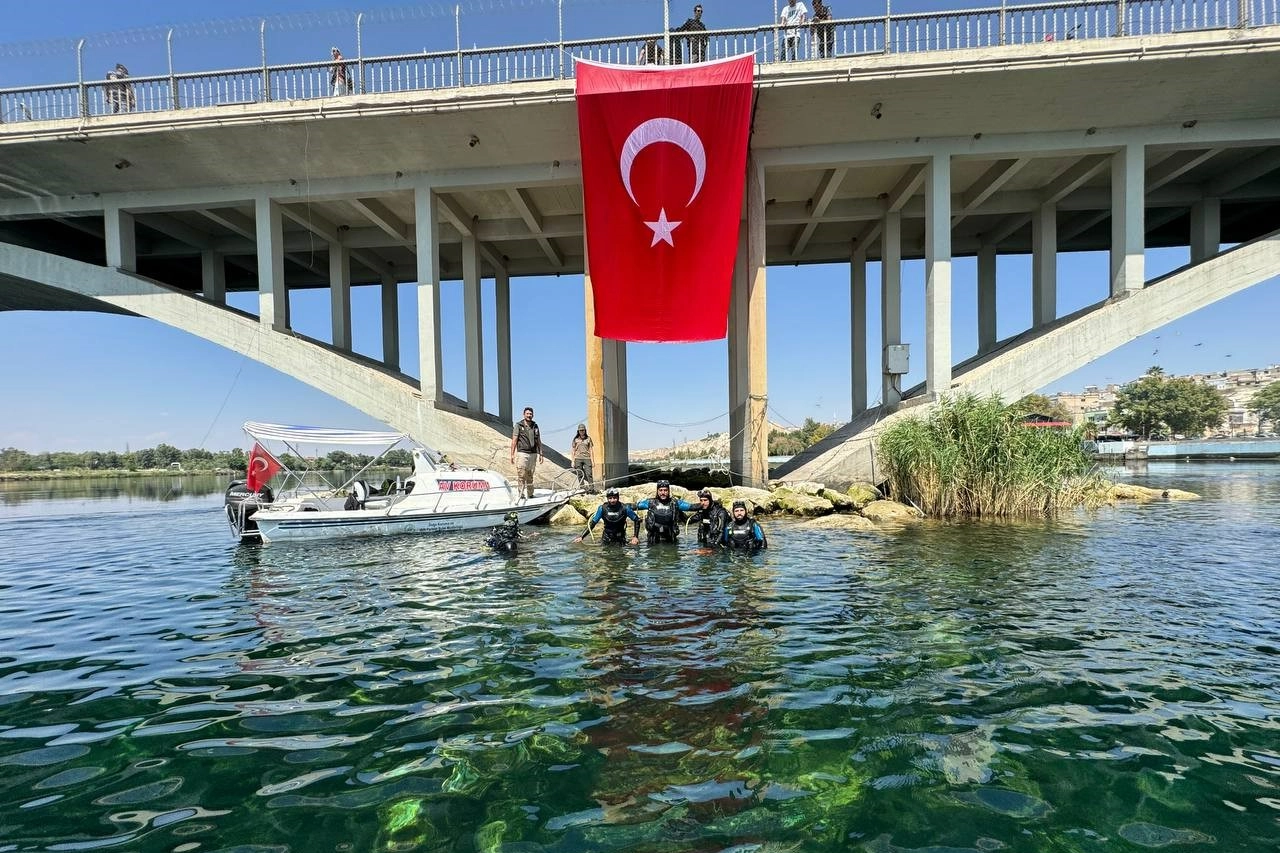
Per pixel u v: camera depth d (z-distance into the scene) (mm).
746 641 4734
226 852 2387
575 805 2660
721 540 9008
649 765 2973
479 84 13938
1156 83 13141
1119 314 14172
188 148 14984
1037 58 12727
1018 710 3518
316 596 6453
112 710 3695
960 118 14055
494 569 7648
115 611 6062
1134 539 9188
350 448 10844
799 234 21359
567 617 5457
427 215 15945
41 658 4656
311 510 10734
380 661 4445
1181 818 2531
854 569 7316
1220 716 3418
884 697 3701
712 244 14055
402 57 14172
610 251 14289
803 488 13359
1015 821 2527
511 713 3555
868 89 13297
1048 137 14516
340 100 13977
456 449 15203
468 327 19281
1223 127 14172
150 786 2863
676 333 14516
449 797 2740
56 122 14477
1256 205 19609
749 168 15039
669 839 2426
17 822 2590
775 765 2961
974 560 7766
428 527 10773
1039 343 14289
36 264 16562
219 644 4918
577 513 12211
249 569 8062
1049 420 16188
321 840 2449
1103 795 2699
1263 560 7617
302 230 19594
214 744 3258
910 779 2838
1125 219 14391
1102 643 4621
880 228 19547
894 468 12953
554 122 14352
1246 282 14117
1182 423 57312
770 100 13578
